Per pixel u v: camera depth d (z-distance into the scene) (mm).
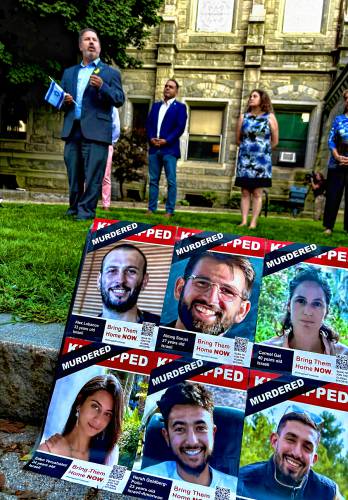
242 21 12547
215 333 1180
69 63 11664
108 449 1131
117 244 1305
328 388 1089
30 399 1362
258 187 4465
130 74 13008
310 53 12242
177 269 1248
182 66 12852
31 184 13273
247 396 1110
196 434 1100
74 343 1229
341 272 1190
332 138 4711
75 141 4012
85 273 1298
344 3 11875
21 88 11867
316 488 1024
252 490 1038
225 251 1247
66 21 9906
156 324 1208
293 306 1174
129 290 1255
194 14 12781
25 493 1068
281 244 1240
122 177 12094
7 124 13438
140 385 1165
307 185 11930
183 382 1147
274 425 1079
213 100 12812
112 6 10391
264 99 4379
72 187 4172
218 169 12820
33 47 11367
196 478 1065
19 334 1426
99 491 1089
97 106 3812
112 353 1204
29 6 9547
